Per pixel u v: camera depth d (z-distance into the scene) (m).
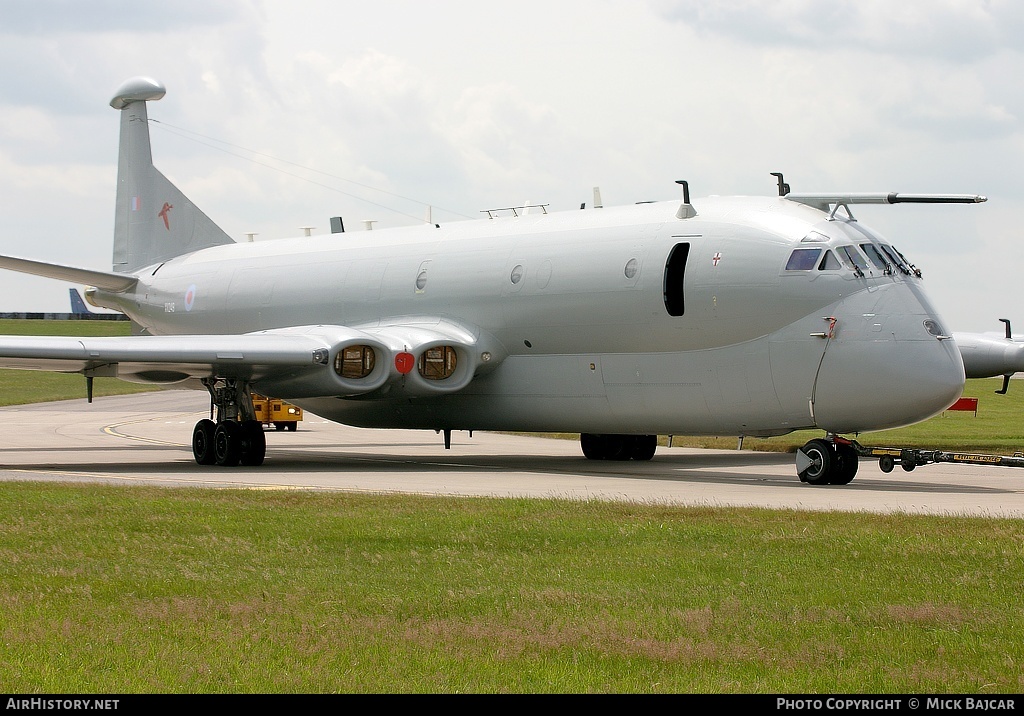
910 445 78.12
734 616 23.50
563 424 60.28
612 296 55.81
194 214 85.31
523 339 60.19
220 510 37.19
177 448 79.00
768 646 21.39
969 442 81.31
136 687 18.67
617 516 36.00
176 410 144.88
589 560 29.09
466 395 63.78
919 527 33.78
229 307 77.00
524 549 30.73
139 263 88.50
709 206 55.00
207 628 22.36
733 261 52.16
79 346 56.81
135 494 41.31
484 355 61.31
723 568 28.17
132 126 89.06
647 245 55.16
